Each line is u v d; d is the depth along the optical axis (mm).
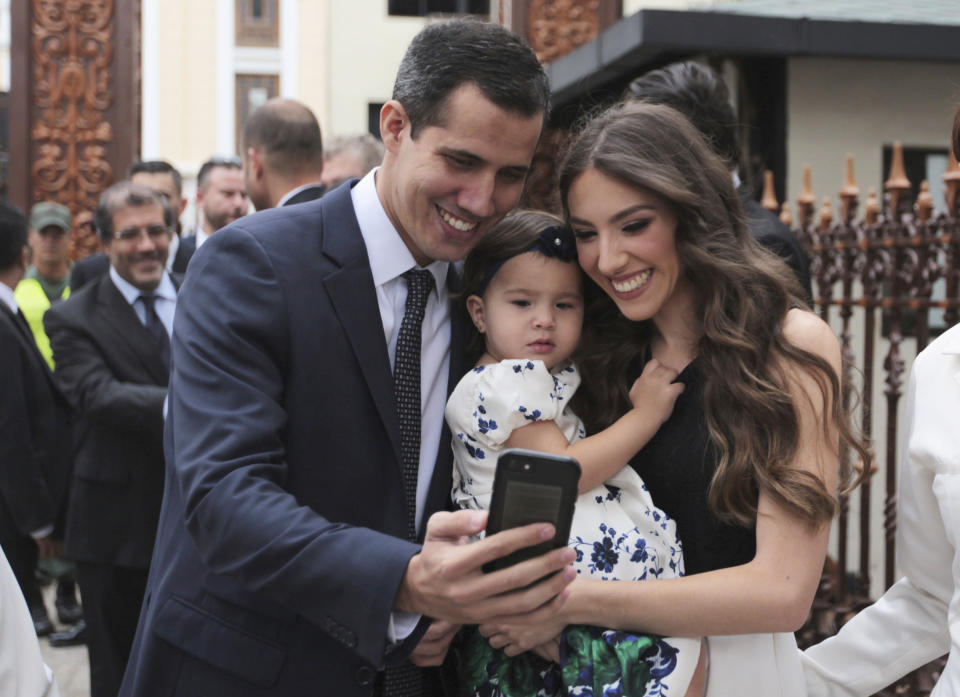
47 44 7715
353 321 1964
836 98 5512
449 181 1889
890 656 2145
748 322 1968
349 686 1900
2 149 10523
